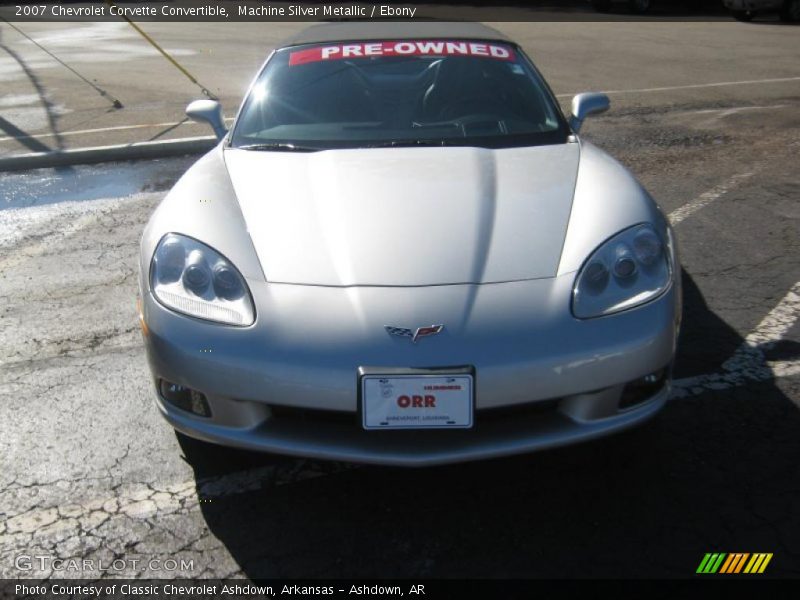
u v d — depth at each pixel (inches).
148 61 516.4
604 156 127.6
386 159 119.6
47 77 452.1
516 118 136.1
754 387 123.6
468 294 91.9
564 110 339.9
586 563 89.0
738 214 204.5
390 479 104.8
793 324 144.3
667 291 97.4
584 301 93.0
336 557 91.6
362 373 87.7
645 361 93.1
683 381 125.9
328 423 94.2
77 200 234.2
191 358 92.8
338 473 106.5
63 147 284.0
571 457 107.4
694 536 92.4
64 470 108.8
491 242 99.1
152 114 339.9
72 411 123.2
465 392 87.7
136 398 126.5
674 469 104.4
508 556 90.7
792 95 367.9
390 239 99.0
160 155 283.0
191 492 103.7
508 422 93.4
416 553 91.7
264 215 105.4
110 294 166.4
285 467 108.1
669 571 87.4
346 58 148.2
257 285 94.7
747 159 257.4
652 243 100.7
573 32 636.7
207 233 101.9
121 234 203.0
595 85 401.7
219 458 110.3
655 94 375.2
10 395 128.2
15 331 150.8
